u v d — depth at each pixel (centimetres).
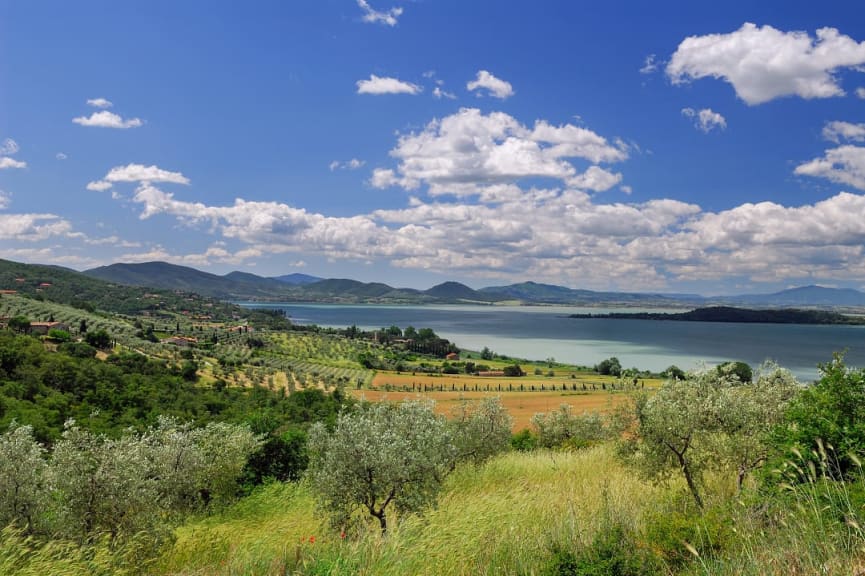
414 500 1358
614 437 1386
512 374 17625
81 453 1398
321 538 1165
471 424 2708
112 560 1059
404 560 766
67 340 12656
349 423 1454
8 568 888
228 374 13450
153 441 1995
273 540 1141
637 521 855
